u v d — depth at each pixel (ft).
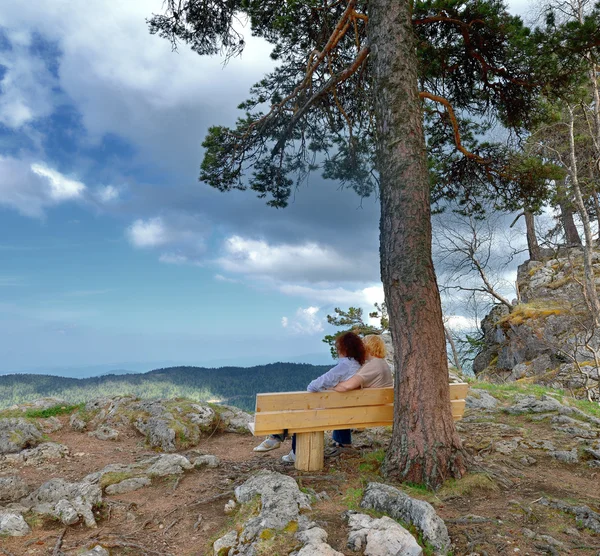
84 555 10.74
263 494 12.39
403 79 16.80
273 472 14.16
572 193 61.87
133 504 14.16
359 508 11.93
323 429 16.06
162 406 25.70
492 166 30.40
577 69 26.78
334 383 16.57
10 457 20.30
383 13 17.42
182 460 17.34
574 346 53.11
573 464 16.53
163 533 12.29
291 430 15.70
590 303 55.52
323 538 10.21
